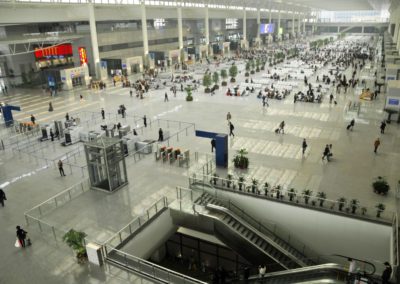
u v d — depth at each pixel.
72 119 31.81
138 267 13.56
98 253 13.48
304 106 35.91
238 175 20.48
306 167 21.28
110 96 44.88
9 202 18.64
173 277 12.91
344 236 16.42
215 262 19.62
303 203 17.12
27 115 36.88
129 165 22.48
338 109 34.34
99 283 12.77
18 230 14.50
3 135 30.58
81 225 16.20
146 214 16.84
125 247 14.74
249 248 16.58
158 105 38.44
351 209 16.28
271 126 29.50
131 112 35.91
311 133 27.41
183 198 18.30
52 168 22.78
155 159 23.28
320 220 16.67
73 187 19.77
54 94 48.03
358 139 25.67
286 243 17.80
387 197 17.47
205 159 23.05
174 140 26.77
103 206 17.78
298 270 13.91
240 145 25.36
